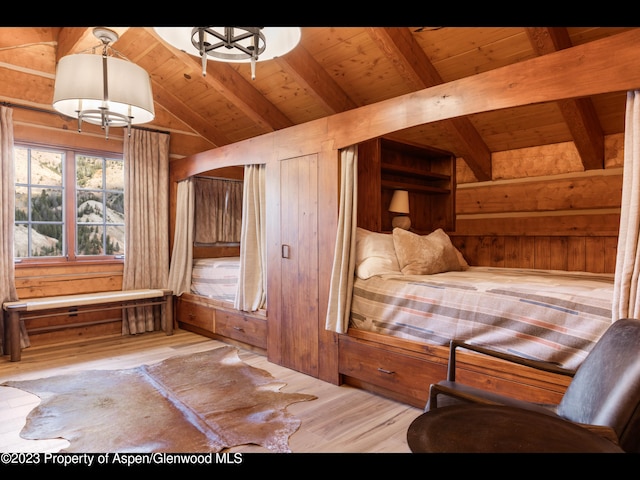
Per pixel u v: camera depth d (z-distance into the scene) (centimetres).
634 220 178
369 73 372
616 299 184
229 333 416
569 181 387
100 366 348
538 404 167
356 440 221
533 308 215
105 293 440
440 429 114
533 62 207
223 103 477
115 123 286
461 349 241
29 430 229
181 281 479
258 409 260
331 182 310
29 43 401
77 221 443
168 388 296
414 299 266
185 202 481
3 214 379
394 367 272
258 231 385
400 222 416
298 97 432
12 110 386
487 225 442
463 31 305
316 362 322
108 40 321
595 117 347
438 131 427
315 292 322
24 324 398
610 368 140
